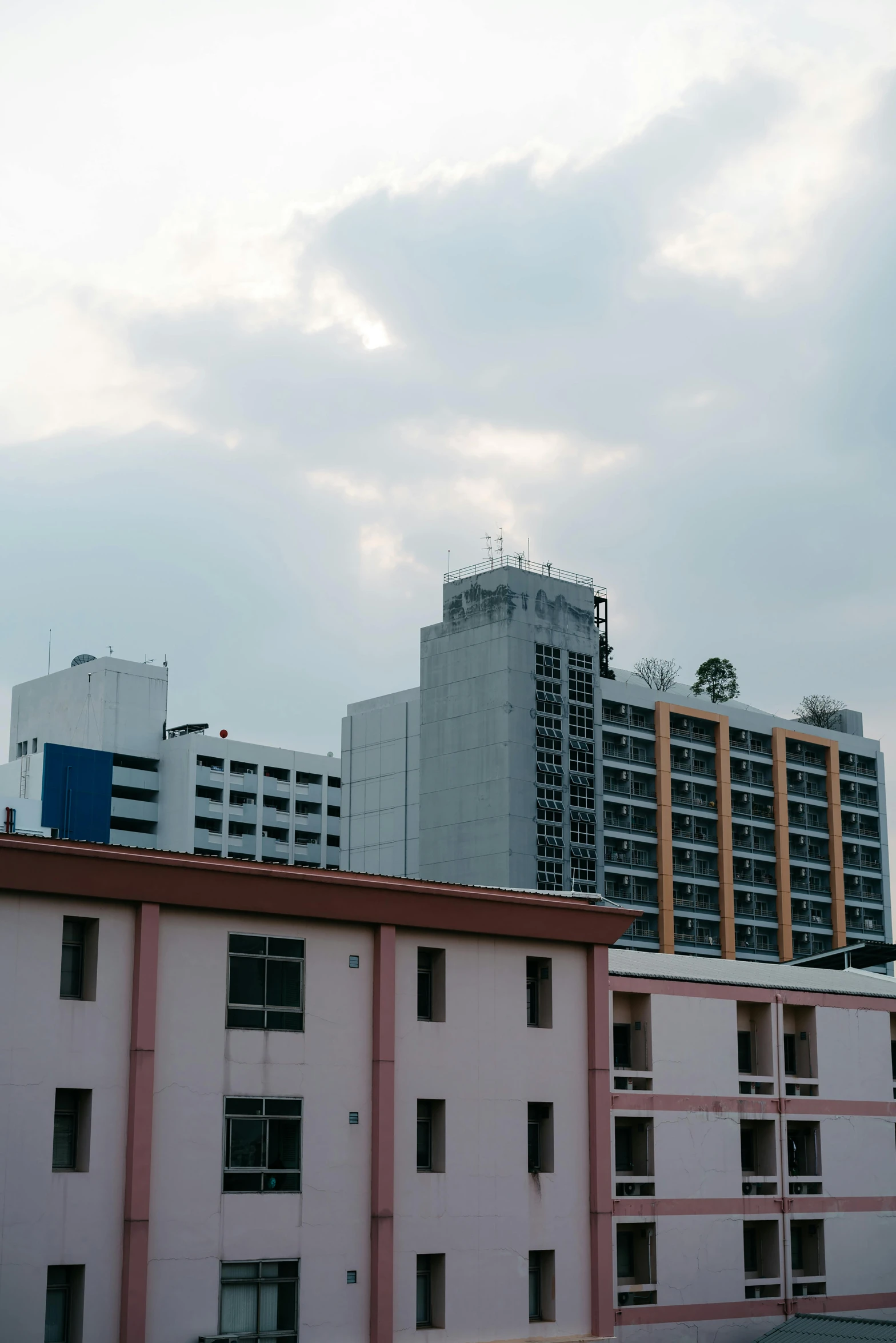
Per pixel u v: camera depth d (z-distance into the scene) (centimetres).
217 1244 4091
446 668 14750
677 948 14950
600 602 15700
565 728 14475
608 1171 4862
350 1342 4266
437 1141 4581
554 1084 4825
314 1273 4238
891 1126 5828
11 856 3906
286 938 4381
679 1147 5259
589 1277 4769
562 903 4850
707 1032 5425
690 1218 5225
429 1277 4500
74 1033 3981
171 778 16988
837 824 16650
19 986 3925
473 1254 4538
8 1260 3781
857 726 17900
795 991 5697
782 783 16188
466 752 14400
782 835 16062
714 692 17175
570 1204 4778
